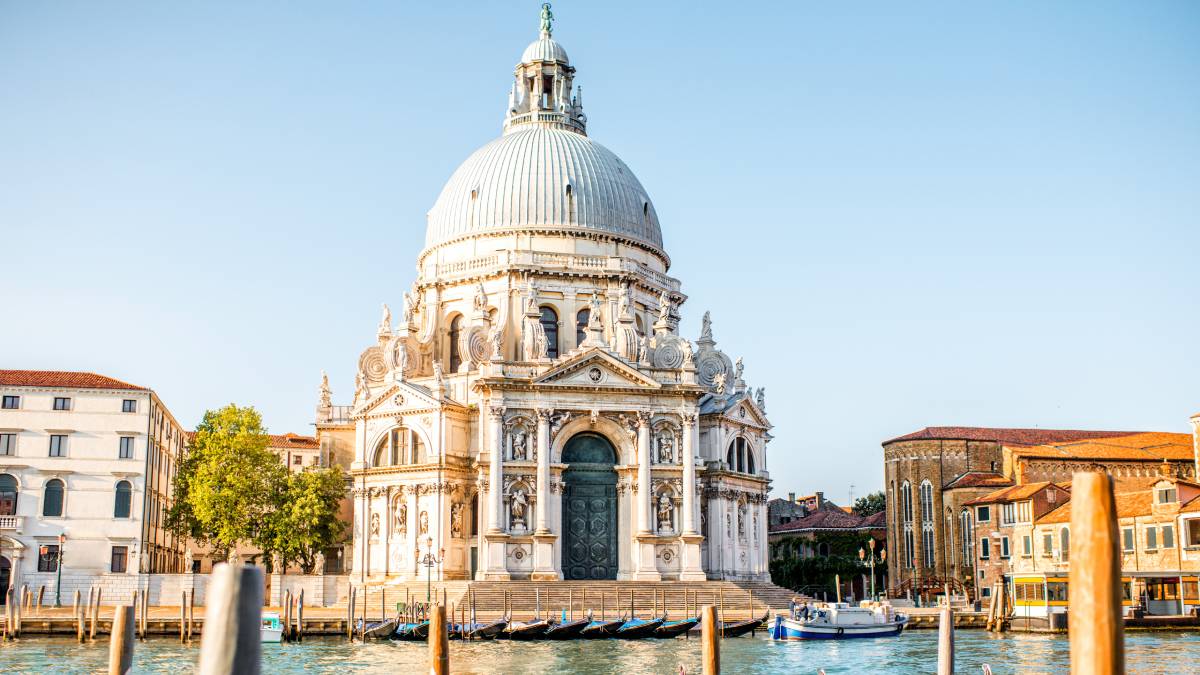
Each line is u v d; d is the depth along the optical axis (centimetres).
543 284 10612
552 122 11869
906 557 13325
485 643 7181
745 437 11038
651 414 9775
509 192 10975
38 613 8369
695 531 9731
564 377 9631
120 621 2841
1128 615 8012
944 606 3688
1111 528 1150
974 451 13388
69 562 9544
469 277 10688
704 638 3322
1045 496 10369
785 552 14938
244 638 1097
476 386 9525
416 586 9162
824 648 6975
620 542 9706
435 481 9619
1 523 9412
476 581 9081
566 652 6594
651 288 11125
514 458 9481
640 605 9138
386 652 6569
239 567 1111
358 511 10050
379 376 10850
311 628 7525
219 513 9762
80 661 5953
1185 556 8656
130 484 9788
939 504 13188
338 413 11281
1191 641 7069
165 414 11219
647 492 9631
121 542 9681
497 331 9975
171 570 12038
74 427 9712
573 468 9756
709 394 10775
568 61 12212
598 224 11000
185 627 7088
